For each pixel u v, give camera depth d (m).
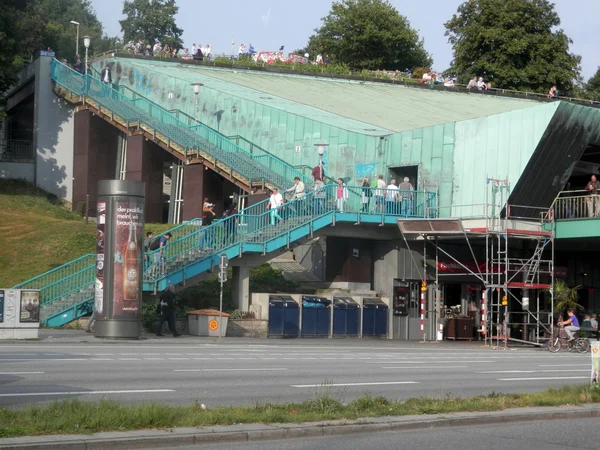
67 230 45.47
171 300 33.78
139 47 64.88
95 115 57.50
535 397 15.48
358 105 54.88
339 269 42.69
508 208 40.16
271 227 38.47
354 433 12.12
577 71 83.00
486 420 13.42
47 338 29.66
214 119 52.72
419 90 66.56
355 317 40.47
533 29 82.50
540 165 40.22
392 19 97.81
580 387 16.88
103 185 30.98
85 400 13.72
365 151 44.44
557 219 41.44
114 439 10.27
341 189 40.28
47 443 9.83
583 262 49.09
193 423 11.54
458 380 20.02
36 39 84.06
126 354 23.69
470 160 41.91
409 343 39.19
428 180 43.16
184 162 49.66
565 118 39.56
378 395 16.28
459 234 40.16
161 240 35.91
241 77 61.41
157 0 109.62
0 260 41.25
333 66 75.25
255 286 40.88
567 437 12.52
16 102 65.31
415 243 42.94
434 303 43.50
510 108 60.50
